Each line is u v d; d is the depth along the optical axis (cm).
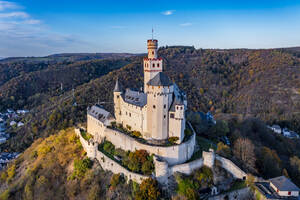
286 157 9819
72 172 7712
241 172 6562
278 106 17025
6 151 14125
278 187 5819
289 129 15112
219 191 6119
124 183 6331
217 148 7431
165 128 6788
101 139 8450
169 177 6078
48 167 8300
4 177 10069
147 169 6081
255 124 11775
